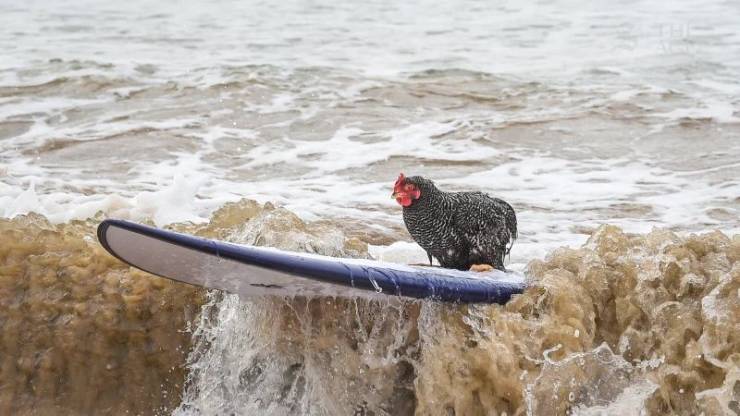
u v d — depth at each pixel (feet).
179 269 20.90
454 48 79.20
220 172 44.73
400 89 62.18
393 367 23.06
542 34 85.15
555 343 22.04
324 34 87.56
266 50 79.25
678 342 21.94
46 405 23.98
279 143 50.06
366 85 63.41
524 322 22.17
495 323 22.17
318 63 71.77
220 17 99.14
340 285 21.21
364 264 22.15
